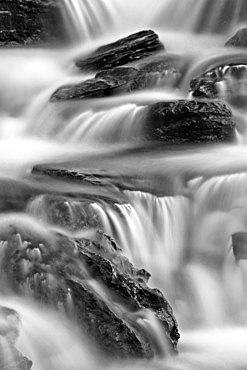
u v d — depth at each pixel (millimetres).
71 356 14133
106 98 28141
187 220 19891
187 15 39375
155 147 24812
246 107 27500
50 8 39406
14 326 13195
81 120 27062
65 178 20750
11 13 38719
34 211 18250
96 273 15211
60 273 15156
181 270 18453
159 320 15000
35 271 15234
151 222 19266
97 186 19906
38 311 14805
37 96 32125
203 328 17172
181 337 16469
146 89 29422
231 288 18266
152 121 25266
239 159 22609
